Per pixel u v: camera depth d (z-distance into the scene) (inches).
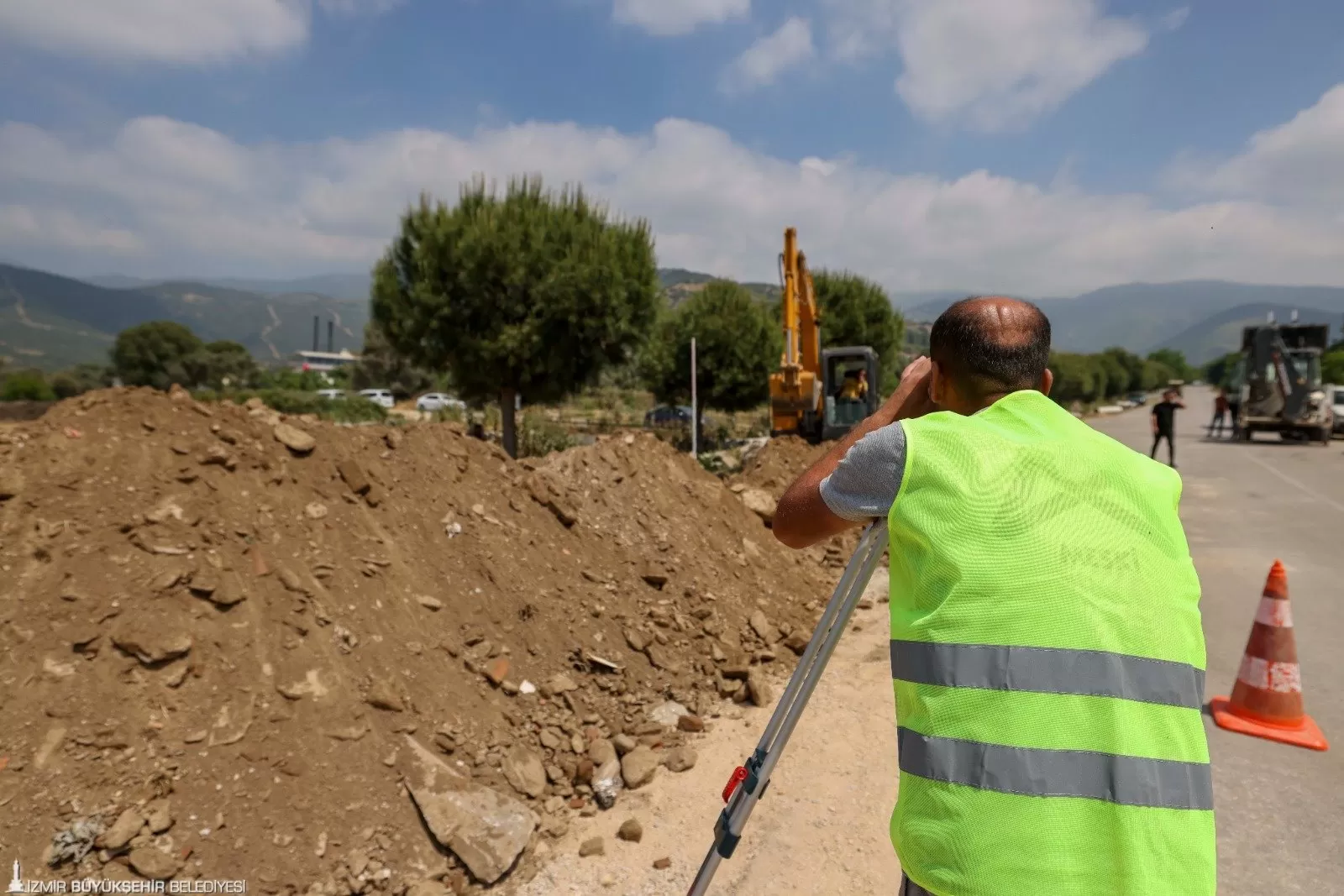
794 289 598.2
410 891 104.7
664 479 249.4
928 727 46.8
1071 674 44.5
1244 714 166.4
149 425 146.9
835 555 285.7
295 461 161.0
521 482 202.2
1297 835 127.0
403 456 183.8
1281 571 165.5
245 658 121.5
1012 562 46.5
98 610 115.2
